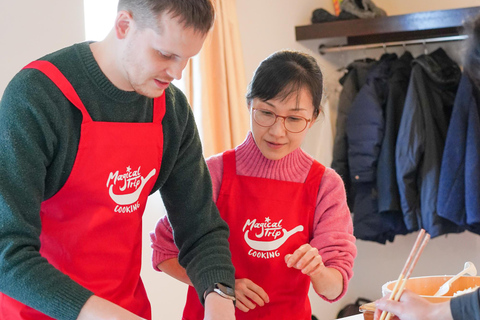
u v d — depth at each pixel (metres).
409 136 3.13
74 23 1.99
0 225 1.02
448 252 3.67
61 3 1.95
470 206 2.96
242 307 1.37
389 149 3.21
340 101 3.44
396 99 3.30
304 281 1.46
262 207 1.44
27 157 1.04
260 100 1.36
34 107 1.05
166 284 2.50
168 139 1.27
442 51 3.27
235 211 1.45
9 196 1.02
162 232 1.46
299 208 1.46
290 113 1.35
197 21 1.02
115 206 1.19
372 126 3.25
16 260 1.01
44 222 1.17
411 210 3.15
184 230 1.31
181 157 1.31
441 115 3.21
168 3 1.00
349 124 3.32
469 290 1.29
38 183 1.06
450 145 3.04
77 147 1.13
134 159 1.20
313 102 1.37
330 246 1.43
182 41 1.03
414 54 3.63
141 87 1.09
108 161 1.16
